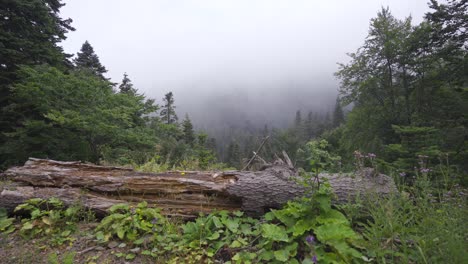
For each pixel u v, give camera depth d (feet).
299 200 8.52
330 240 6.75
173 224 9.21
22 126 30.32
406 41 43.32
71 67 43.19
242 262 7.28
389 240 6.38
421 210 7.49
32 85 24.54
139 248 8.05
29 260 7.48
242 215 9.72
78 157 29.40
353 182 9.44
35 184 10.93
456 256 5.33
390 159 38.83
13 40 31.27
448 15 34.78
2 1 30.99
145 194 10.94
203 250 7.75
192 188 10.73
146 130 33.78
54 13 41.39
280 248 7.51
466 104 34.71
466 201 7.76
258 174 10.38
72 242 8.43
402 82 48.37
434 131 33.65
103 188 10.82
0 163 29.91
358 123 54.44
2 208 9.71
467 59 33.22
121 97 29.86
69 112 24.31
